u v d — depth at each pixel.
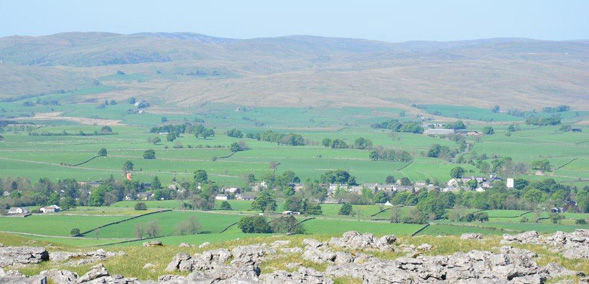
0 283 64.38
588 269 71.62
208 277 67.44
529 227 188.62
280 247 82.56
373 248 80.38
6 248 82.81
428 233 169.62
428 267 68.62
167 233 188.75
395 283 66.50
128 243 158.88
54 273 70.00
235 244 87.31
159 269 75.44
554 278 68.62
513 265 68.88
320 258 76.25
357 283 68.56
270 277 67.75
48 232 191.62
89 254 84.12
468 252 73.38
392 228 181.88
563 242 80.75
